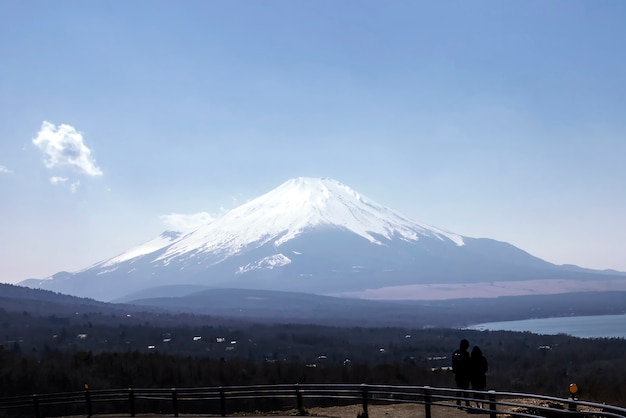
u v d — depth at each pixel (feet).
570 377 219.61
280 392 89.81
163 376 233.55
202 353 407.44
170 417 96.89
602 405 46.98
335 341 517.96
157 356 265.95
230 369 248.11
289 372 239.30
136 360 252.21
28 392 213.25
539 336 499.10
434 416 76.07
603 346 336.29
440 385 191.62
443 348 458.50
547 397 53.16
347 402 132.77
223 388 92.53
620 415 43.98
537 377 224.74
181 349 435.53
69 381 221.25
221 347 454.40
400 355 403.54
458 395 77.51
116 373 235.20
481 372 76.54
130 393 100.78
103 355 260.42
